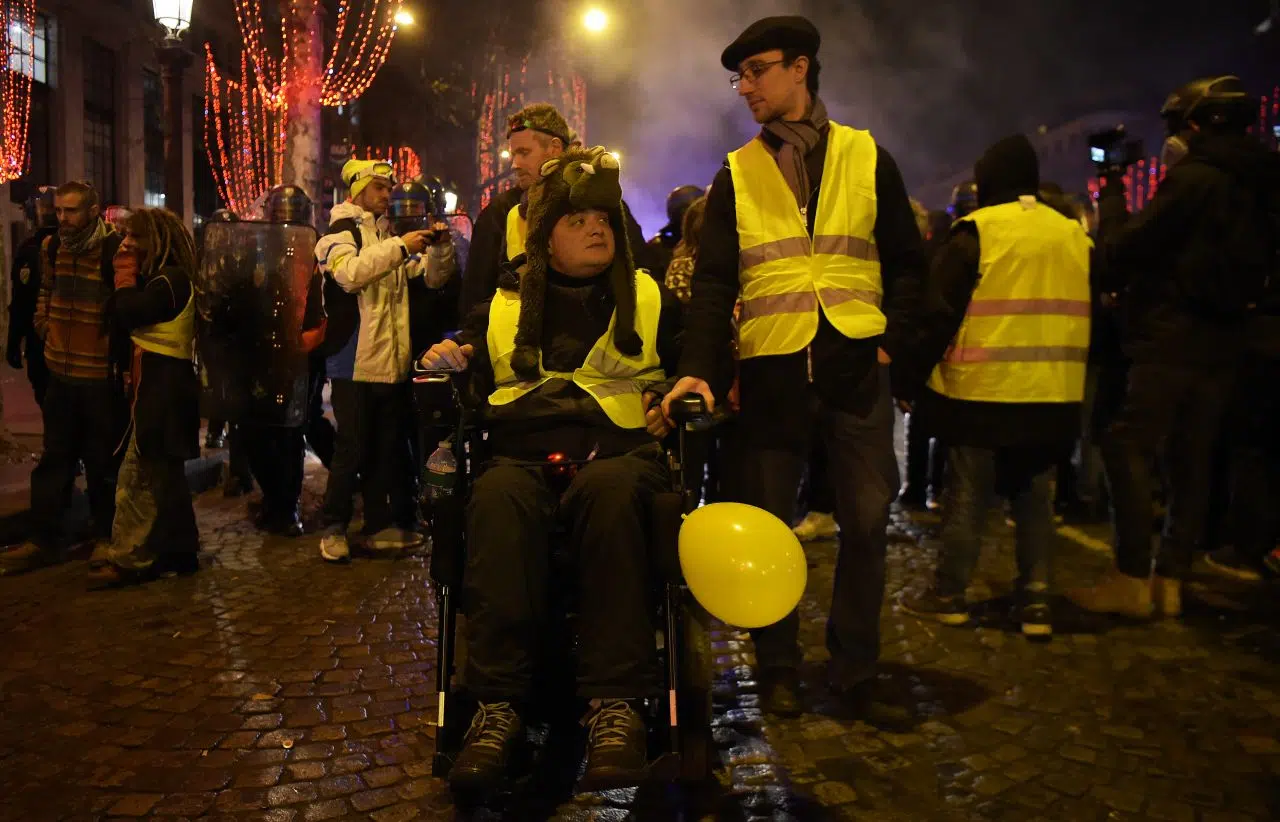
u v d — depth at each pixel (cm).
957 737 298
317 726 300
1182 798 261
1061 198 496
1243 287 400
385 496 514
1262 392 468
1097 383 599
